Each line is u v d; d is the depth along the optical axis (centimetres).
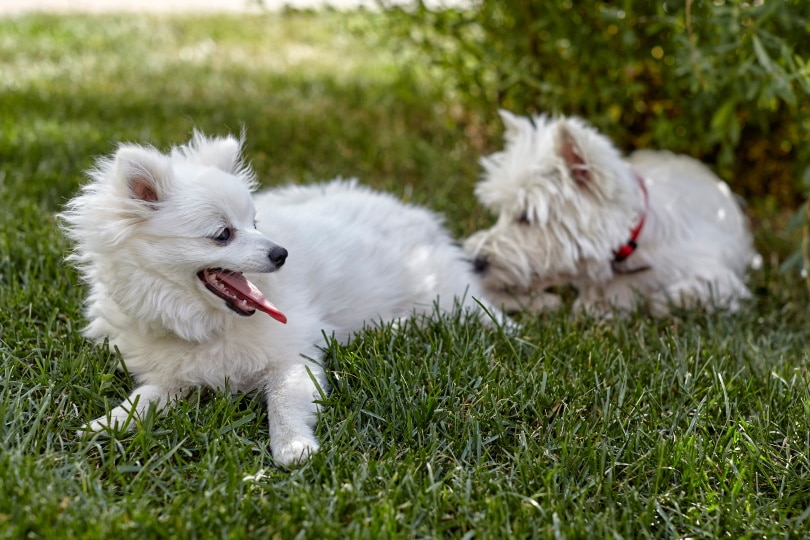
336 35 351
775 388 142
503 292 167
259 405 138
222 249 134
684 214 171
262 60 310
